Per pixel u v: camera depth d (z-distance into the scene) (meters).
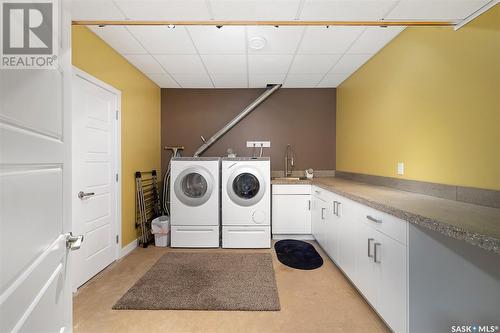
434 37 1.85
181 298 1.94
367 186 2.58
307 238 3.46
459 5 1.47
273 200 3.40
